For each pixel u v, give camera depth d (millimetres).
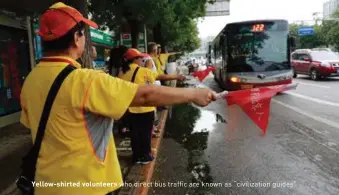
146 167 5312
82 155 1757
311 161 5934
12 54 9141
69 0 4691
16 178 4969
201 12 15164
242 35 14141
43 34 1838
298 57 23875
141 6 9344
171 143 7426
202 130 8633
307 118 9594
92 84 1701
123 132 7223
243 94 2072
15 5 7871
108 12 10609
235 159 6137
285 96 14250
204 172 5492
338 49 52969
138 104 1741
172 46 36031
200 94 1842
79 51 1920
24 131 8117
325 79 21875
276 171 5469
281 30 14062
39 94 1763
